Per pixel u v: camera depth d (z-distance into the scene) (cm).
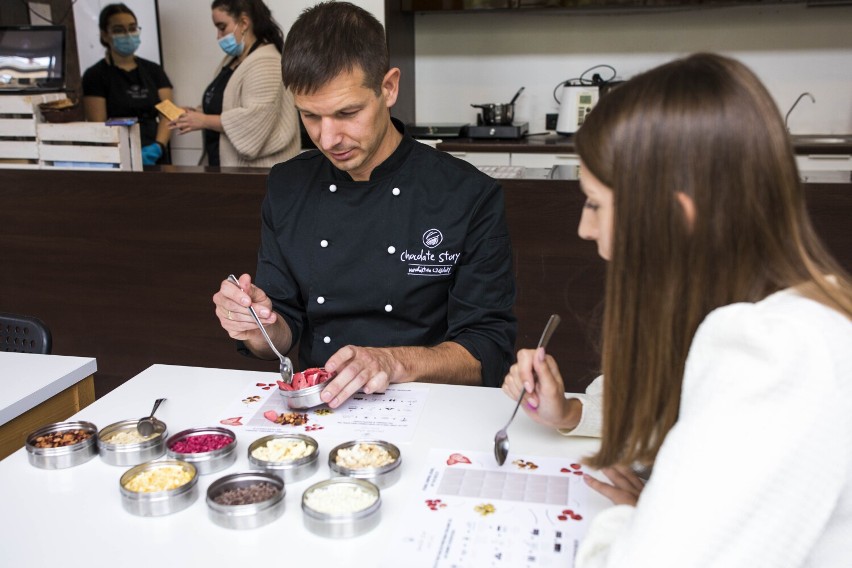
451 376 153
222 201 288
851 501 73
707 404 70
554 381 117
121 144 295
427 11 430
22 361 161
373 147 154
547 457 118
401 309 169
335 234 168
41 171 301
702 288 76
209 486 105
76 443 117
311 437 123
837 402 67
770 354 68
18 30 326
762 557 67
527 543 96
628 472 106
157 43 460
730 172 72
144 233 298
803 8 409
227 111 343
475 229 166
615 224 77
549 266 268
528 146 403
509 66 454
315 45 141
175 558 94
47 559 93
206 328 303
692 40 428
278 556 94
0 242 313
